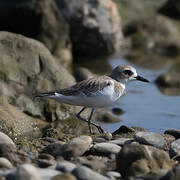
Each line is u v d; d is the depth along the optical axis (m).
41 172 8.36
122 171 9.25
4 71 14.48
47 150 10.30
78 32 22.97
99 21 23.23
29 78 14.76
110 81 12.33
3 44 14.91
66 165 8.80
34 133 13.15
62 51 21.75
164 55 24.56
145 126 14.34
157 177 8.46
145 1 28.17
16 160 9.70
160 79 19.56
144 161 9.13
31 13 21.33
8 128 12.69
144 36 25.08
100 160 9.87
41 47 15.39
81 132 13.67
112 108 16.08
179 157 10.09
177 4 26.69
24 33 21.58
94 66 21.86
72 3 22.75
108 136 11.49
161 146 10.61
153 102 17.06
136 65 22.42
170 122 14.77
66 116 14.59
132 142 10.36
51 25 21.55
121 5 27.39
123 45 24.59
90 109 15.05
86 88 12.16
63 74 15.27
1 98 13.75
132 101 17.11
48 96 12.17
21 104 14.31
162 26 25.56
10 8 21.42
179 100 17.41
